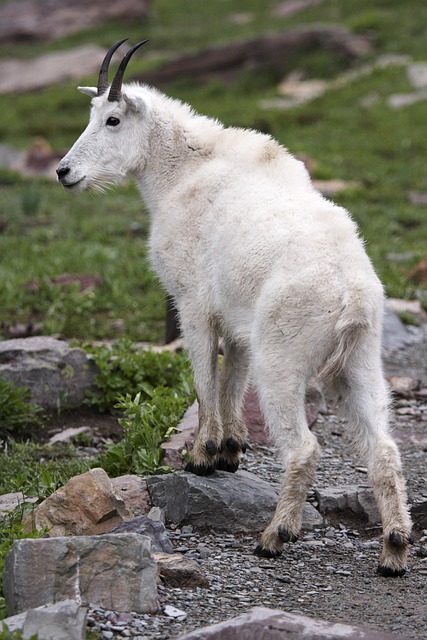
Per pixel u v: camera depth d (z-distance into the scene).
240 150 14.88
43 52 88.88
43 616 9.98
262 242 13.20
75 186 15.92
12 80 79.75
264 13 91.50
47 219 40.84
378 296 12.75
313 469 12.73
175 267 14.85
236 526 14.03
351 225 13.17
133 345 23.91
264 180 14.19
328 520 14.53
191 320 14.69
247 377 15.31
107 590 11.12
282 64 70.06
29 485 15.45
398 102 60.44
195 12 96.38
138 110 15.56
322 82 67.31
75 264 32.00
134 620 10.85
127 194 46.28
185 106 16.22
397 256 33.91
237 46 71.62
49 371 19.62
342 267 12.63
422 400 21.14
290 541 13.10
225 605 11.42
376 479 12.42
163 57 79.00
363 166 49.94
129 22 94.75
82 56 81.62
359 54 69.62
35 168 52.94
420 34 72.62
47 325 25.14
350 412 12.91
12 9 98.88
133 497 14.38
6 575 11.27
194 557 12.98
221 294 14.02
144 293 29.56
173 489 14.25
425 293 30.08
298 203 13.50
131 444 16.17
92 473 13.31
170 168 15.53
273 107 62.03
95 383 19.73
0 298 27.70
